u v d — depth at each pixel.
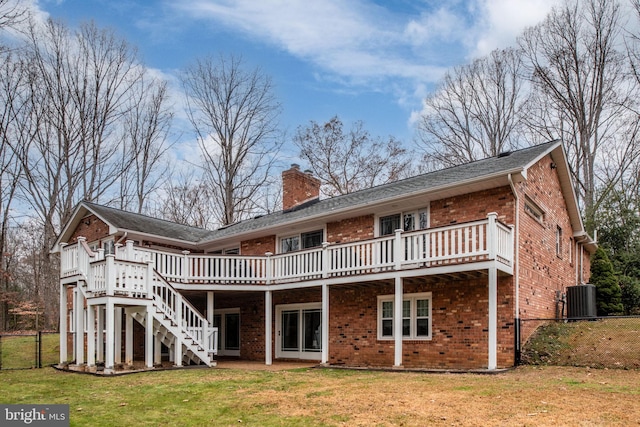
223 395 9.54
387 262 14.20
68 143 30.00
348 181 37.31
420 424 7.04
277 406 8.49
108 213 19.95
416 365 14.49
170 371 13.44
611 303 19.27
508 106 33.84
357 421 7.32
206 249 21.64
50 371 14.52
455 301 14.01
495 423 6.94
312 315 17.91
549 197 16.97
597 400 8.05
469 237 13.18
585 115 29.69
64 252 16.75
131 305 14.17
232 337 20.42
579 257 21.28
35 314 34.28
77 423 7.65
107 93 31.42
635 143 28.12
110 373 12.79
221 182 35.84
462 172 15.46
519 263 13.61
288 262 16.80
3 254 31.62
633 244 23.44
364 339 15.92
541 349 13.06
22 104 28.97
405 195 14.67
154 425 7.48
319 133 37.97
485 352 13.19
